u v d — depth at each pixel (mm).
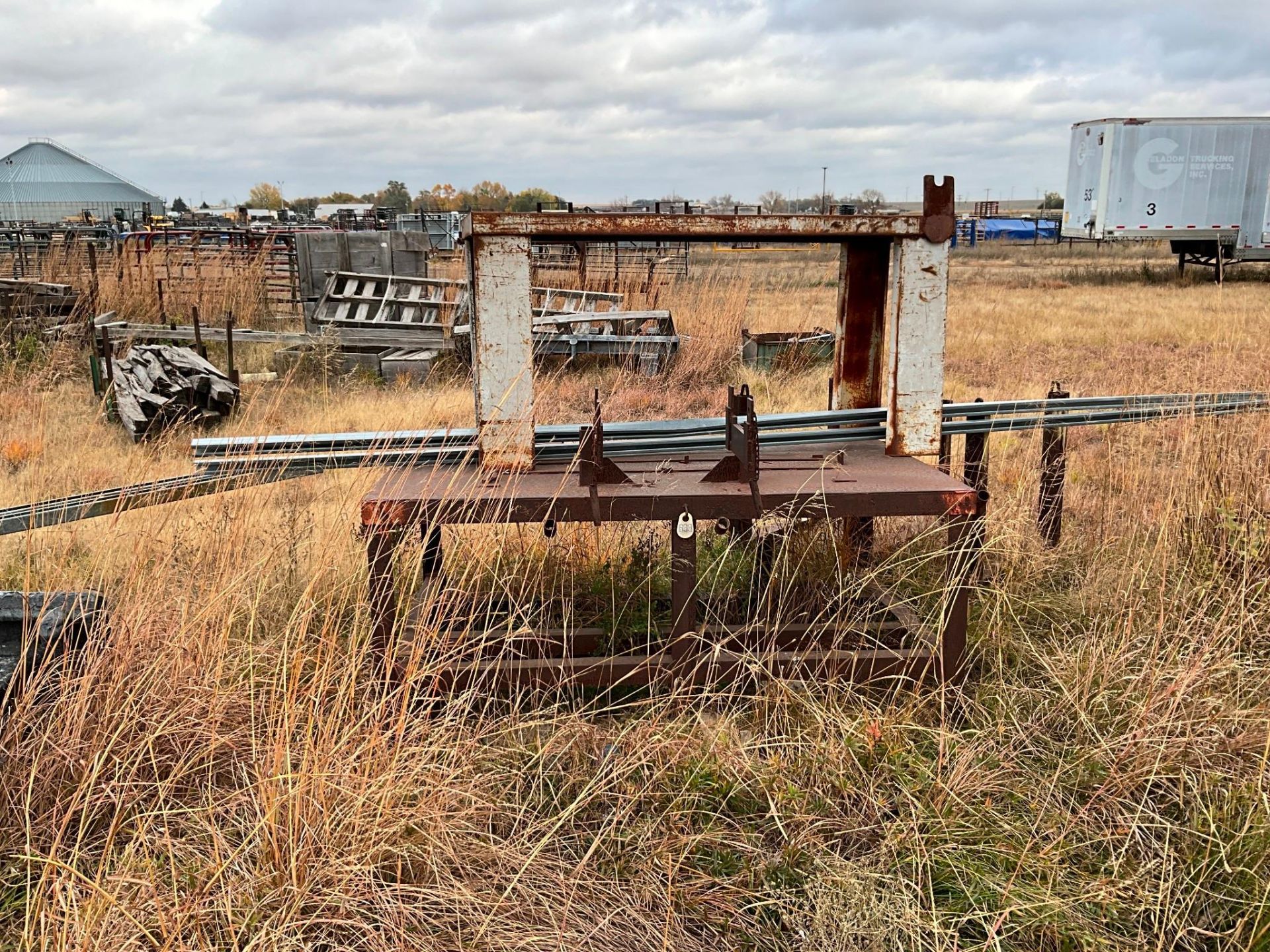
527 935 2477
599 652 3830
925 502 3316
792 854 2773
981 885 2648
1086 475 6055
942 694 3398
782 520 4488
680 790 3023
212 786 2928
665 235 3516
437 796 2781
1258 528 4188
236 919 2408
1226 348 7723
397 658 3379
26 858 2492
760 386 10398
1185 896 2641
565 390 10172
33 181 66000
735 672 3479
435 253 23969
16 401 9016
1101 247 49375
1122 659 3506
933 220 3604
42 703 3102
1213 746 3049
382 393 10695
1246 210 26000
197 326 11516
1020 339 14758
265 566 3941
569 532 4551
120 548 4742
